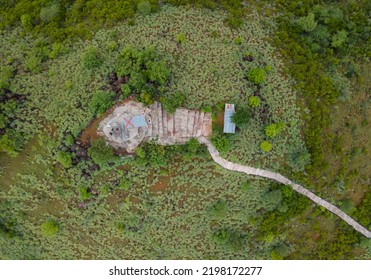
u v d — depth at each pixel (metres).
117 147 33.69
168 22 35.97
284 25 37.94
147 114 33.53
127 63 33.38
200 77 34.50
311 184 37.16
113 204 35.84
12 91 34.22
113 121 33.25
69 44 35.69
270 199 35.88
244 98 34.56
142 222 36.56
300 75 36.12
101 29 35.88
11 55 35.97
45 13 36.34
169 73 33.59
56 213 36.47
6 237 37.81
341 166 37.88
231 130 34.00
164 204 35.78
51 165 34.47
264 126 35.16
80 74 34.22
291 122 35.56
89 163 34.00
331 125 37.00
